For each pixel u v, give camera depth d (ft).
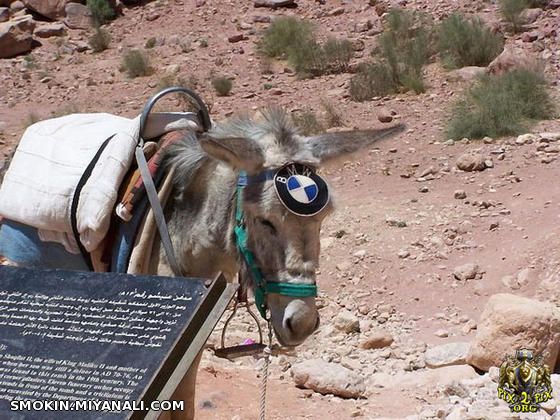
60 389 7.29
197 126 9.14
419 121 24.30
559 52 27.96
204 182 8.80
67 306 7.79
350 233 17.81
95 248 9.06
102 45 36.24
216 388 12.09
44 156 9.53
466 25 29.25
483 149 21.39
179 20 37.52
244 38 34.63
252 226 8.17
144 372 7.26
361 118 25.21
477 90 24.61
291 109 26.73
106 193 8.90
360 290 15.96
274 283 8.02
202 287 7.63
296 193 7.93
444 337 14.14
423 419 10.71
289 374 13.05
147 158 9.02
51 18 39.06
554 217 17.22
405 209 18.70
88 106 30.12
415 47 28.96
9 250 9.72
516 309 12.19
